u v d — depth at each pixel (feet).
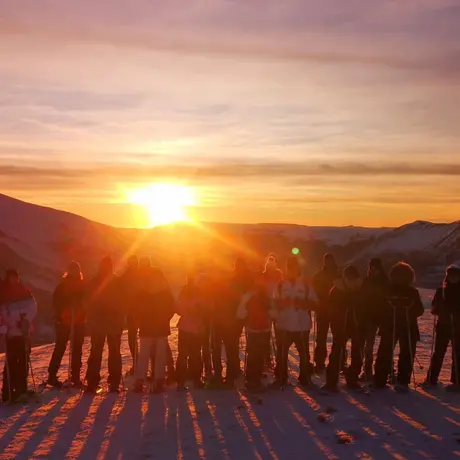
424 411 31.17
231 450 25.76
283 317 36.83
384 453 24.82
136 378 37.32
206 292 37.91
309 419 30.12
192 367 38.29
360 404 32.81
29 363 39.78
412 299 35.91
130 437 28.02
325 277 41.06
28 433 28.89
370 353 38.88
